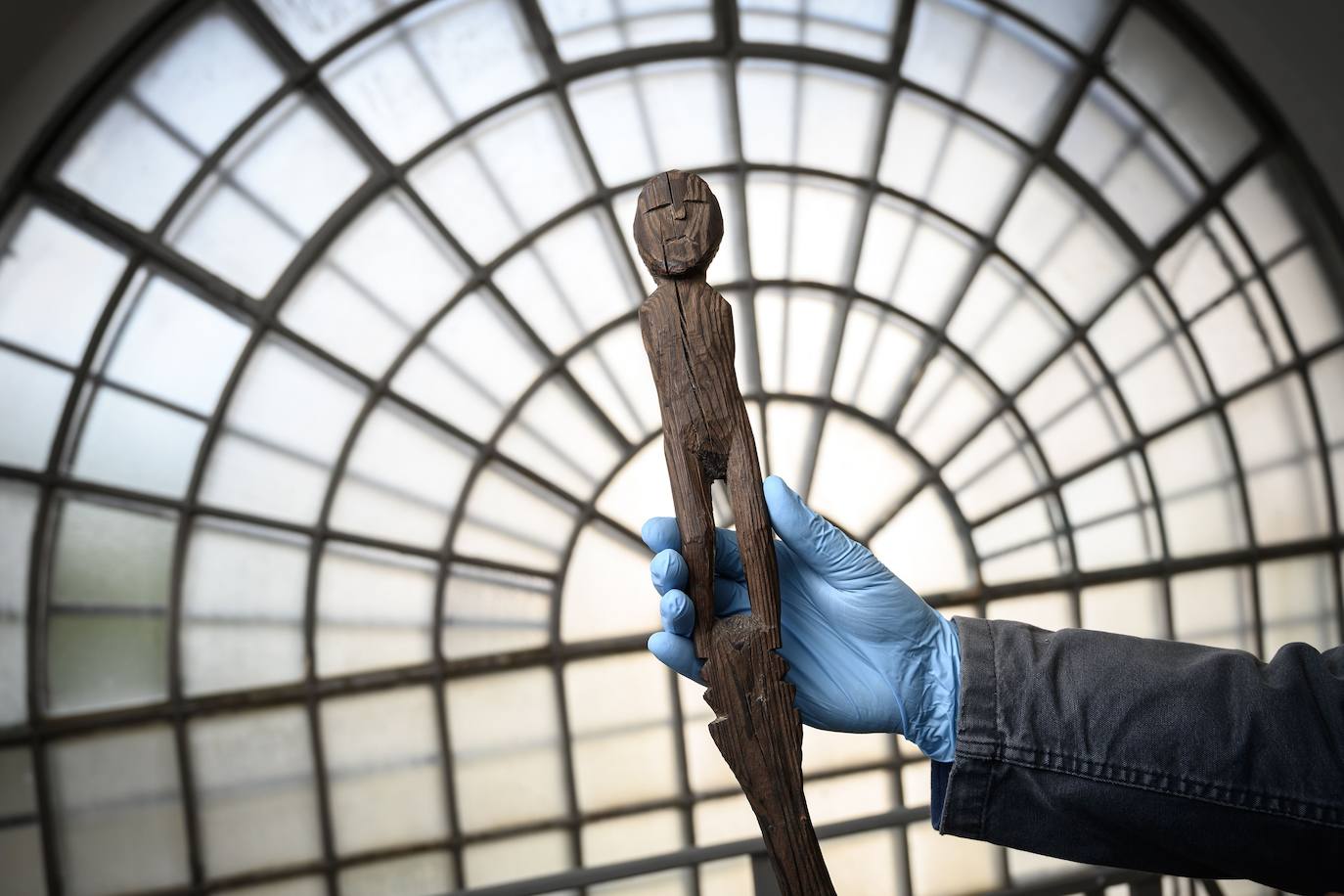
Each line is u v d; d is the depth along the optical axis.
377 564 7.27
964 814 1.12
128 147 6.55
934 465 8.06
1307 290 8.15
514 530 7.46
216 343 6.91
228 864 7.04
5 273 6.45
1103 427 8.23
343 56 6.74
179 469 6.94
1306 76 7.40
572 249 7.34
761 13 7.16
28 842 6.76
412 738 7.29
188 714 6.95
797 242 7.66
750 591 1.28
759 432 7.78
